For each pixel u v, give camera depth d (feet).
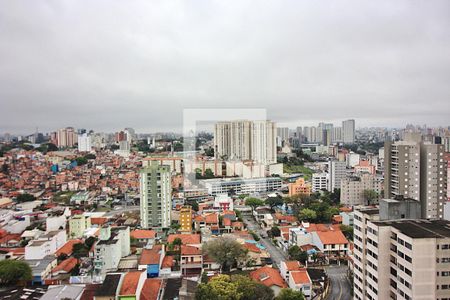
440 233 177.17
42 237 367.66
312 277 292.61
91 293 244.63
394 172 364.79
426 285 169.68
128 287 232.94
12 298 244.22
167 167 459.32
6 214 495.41
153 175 452.35
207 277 289.33
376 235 193.88
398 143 368.68
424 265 169.17
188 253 320.91
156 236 421.59
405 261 175.83
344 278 306.35
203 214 485.97
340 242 348.59
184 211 444.96
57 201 622.95
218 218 461.78
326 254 345.92
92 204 599.98
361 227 216.95
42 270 300.81
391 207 206.39
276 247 394.32
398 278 182.80
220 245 315.99
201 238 389.19
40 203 588.50
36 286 278.26
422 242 168.76
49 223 431.02
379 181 582.35
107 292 225.97
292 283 271.08
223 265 317.63
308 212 472.85
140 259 317.22
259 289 244.83
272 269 292.20
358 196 577.43
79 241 387.55
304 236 367.25
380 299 191.93
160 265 311.68
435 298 169.68
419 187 350.43
